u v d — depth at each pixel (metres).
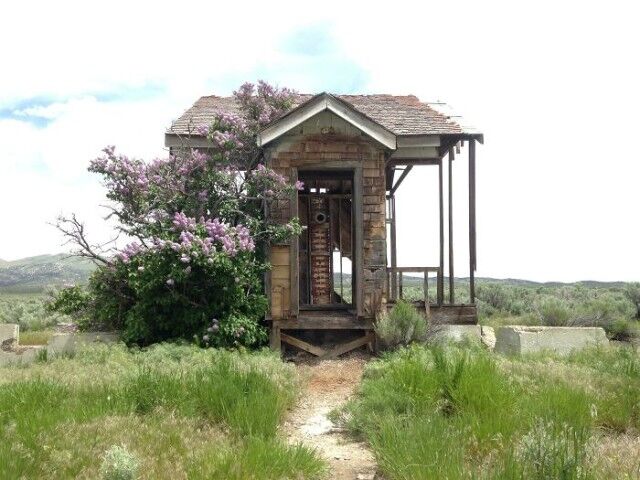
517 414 6.00
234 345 13.05
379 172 14.47
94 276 14.29
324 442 6.84
